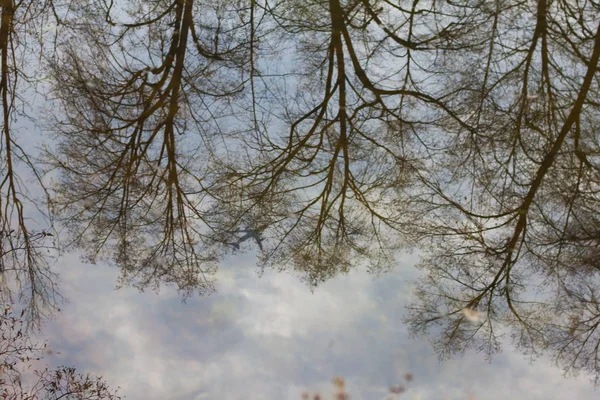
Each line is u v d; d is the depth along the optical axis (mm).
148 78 6574
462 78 6348
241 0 7094
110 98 6309
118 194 5988
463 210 5844
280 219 6031
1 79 6422
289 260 5680
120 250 5699
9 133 6074
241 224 5965
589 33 6145
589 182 5598
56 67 6352
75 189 5910
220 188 6176
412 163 6188
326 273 5562
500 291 5273
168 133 6285
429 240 5723
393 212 6027
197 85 6633
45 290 5301
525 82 6125
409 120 6387
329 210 6086
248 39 6953
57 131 6117
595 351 4816
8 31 6688
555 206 5605
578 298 5121
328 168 6305
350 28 6840
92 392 4578
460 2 6539
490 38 6352
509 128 6074
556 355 4781
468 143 6125
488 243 5590
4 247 5484
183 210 5961
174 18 6918
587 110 5871
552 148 5836
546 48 6164
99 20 6801
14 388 4480
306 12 6992
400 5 6789
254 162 6371
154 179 6105
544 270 5383
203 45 6859
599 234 5344
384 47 6742
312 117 6562
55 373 4633
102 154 6113
